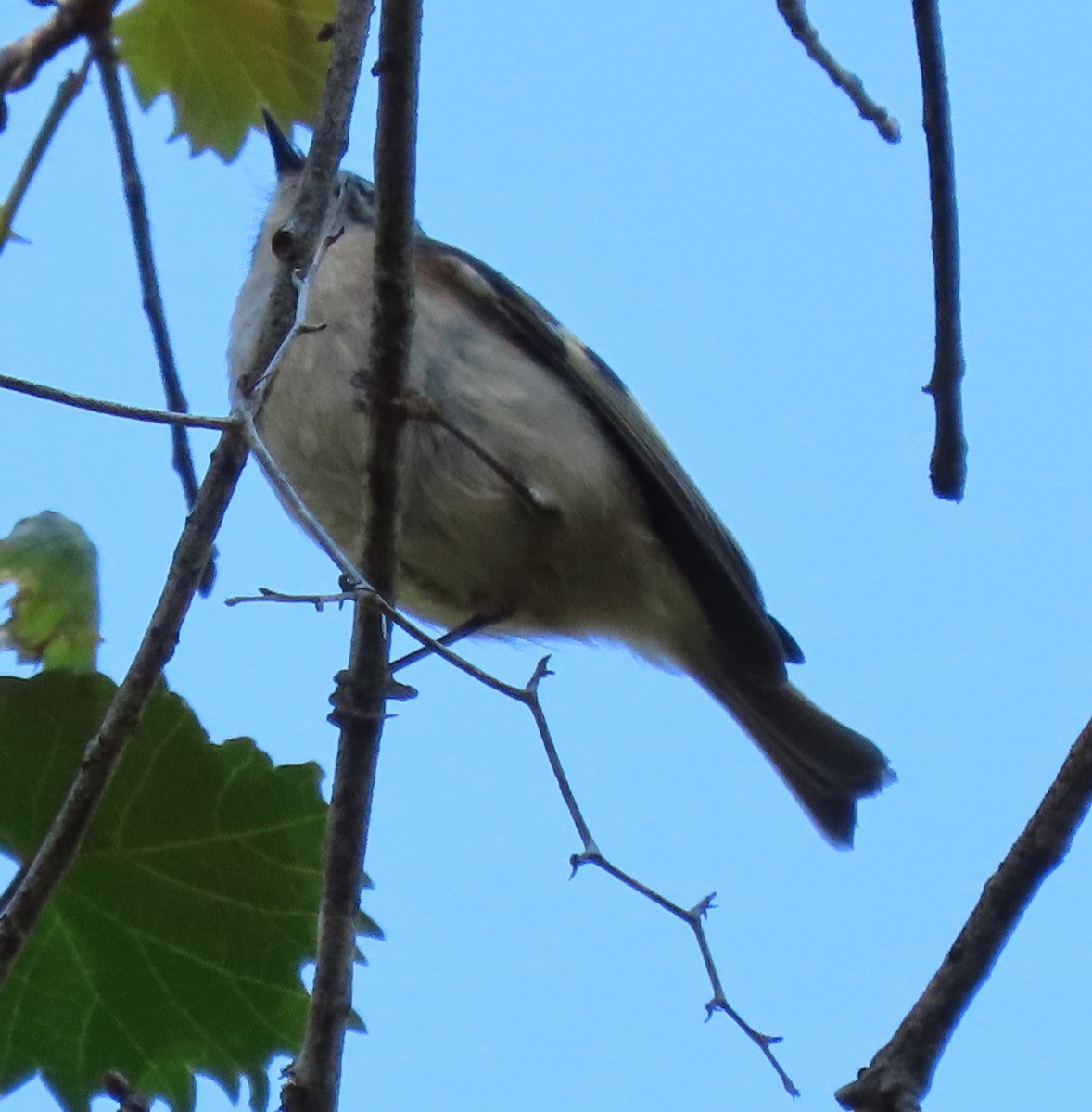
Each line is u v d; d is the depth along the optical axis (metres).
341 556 5.62
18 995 6.63
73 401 5.39
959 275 6.59
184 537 5.75
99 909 6.64
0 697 6.43
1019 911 5.38
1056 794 5.46
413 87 6.45
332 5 8.75
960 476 6.73
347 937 6.07
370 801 6.45
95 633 6.70
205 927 6.69
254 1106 6.66
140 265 7.62
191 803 6.61
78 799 5.60
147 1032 6.69
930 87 6.52
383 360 6.84
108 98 7.54
